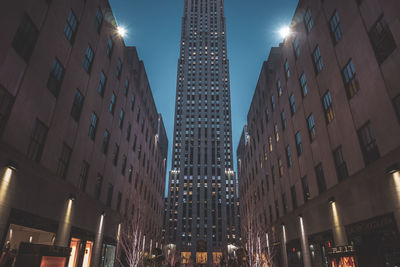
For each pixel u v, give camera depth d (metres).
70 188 17.44
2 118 11.51
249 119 48.16
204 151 123.19
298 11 23.94
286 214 26.44
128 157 31.00
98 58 22.17
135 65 36.47
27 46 13.13
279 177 29.28
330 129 18.08
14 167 11.75
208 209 111.62
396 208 11.51
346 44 16.03
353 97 15.30
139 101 36.25
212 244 105.69
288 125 26.38
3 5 11.17
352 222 15.00
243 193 52.16
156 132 51.53
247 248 32.19
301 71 23.28
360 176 14.19
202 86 137.50
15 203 12.12
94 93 21.38
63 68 16.72
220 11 160.62
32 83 13.41
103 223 22.95
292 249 24.83
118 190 27.58
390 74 12.23
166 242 61.97
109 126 24.89
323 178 19.31
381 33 12.97
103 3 23.22
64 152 17.08
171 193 119.50
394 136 11.88
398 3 11.65
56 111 15.81
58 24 15.84
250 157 45.34
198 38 151.25
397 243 11.41
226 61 146.75
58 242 15.95
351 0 15.45
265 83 35.78
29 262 9.58
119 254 27.42
